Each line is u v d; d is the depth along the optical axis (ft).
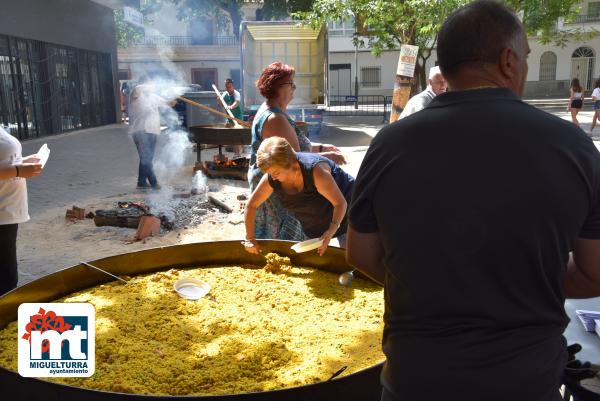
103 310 9.10
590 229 4.67
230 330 8.48
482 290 4.52
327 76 53.57
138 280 10.49
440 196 4.63
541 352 4.58
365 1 48.80
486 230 4.50
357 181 5.25
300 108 54.44
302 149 14.19
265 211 12.78
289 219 12.73
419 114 5.06
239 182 32.09
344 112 99.50
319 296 9.85
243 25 50.67
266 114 12.96
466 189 4.56
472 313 4.52
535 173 4.48
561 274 4.65
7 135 11.68
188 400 5.84
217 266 11.47
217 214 24.57
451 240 4.58
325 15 48.67
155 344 8.00
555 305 4.66
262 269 11.23
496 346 4.49
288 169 11.17
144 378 6.98
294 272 11.05
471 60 4.97
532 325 4.55
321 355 7.57
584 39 125.18
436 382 4.61
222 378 7.01
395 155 4.91
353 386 6.45
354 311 9.14
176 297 9.73
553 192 4.45
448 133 4.75
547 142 4.55
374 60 137.69
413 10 47.75
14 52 55.47
